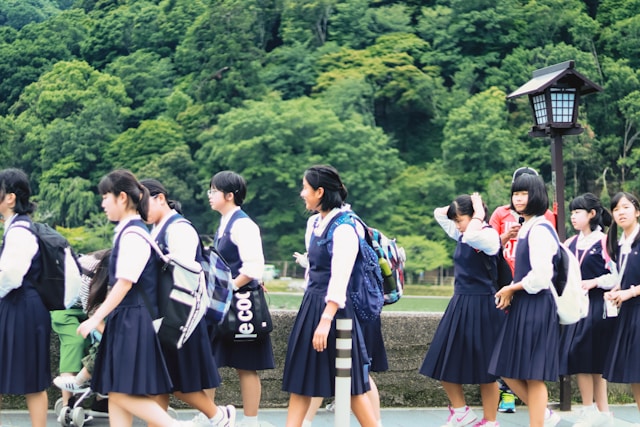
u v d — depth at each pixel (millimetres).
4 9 90812
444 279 58281
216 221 59812
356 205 57750
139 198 4059
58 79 69750
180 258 4164
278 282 54500
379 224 57844
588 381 5625
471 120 60875
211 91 65875
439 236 57500
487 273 5137
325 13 72500
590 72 63812
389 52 68562
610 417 5582
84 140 63969
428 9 72062
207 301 4262
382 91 65250
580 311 4688
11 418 5473
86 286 5059
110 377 3957
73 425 5172
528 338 4629
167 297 4090
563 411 6145
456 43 70000
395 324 6281
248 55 67812
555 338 4637
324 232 4262
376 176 58469
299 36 71688
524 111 64125
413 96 64250
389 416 5914
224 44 68562
